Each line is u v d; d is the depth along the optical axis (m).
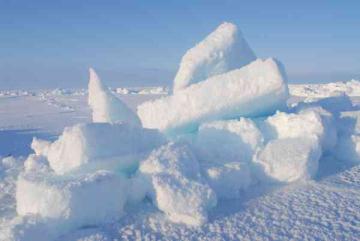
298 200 8.91
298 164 9.98
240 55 13.80
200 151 10.88
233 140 10.87
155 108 12.28
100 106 11.73
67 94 115.31
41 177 8.41
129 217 8.21
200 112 11.68
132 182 8.85
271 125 11.81
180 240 7.21
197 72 13.19
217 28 13.86
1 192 10.49
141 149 10.05
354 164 11.69
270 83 11.48
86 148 9.05
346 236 7.15
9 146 25.69
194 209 8.04
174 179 8.58
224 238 7.25
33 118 46.91
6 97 106.06
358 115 13.54
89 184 7.89
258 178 10.23
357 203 8.59
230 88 11.65
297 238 7.14
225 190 9.27
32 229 7.06
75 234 7.48
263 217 8.09
